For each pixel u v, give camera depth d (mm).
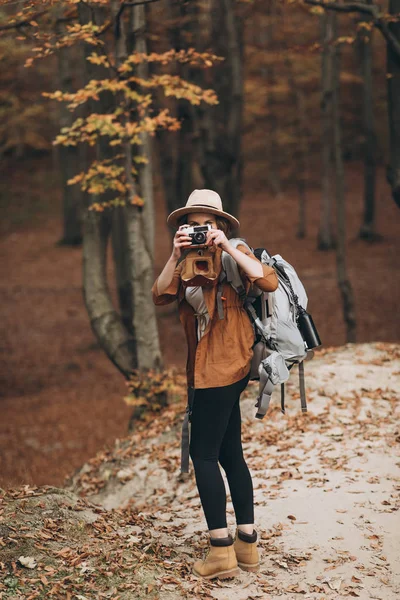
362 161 36594
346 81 23938
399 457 5359
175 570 3529
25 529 3547
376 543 4016
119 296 11766
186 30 12281
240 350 3387
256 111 25969
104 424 11875
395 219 26844
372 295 18672
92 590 3186
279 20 17922
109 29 8086
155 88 8336
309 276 20953
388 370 7238
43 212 32500
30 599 3047
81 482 6512
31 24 7312
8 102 15883
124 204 7734
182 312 3506
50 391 14484
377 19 7961
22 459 10125
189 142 16656
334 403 6559
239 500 3660
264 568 3723
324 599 3379
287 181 35000
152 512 4961
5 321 19766
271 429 6211
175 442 6516
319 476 5105
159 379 7715
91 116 7199
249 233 26922
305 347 3551
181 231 3258
